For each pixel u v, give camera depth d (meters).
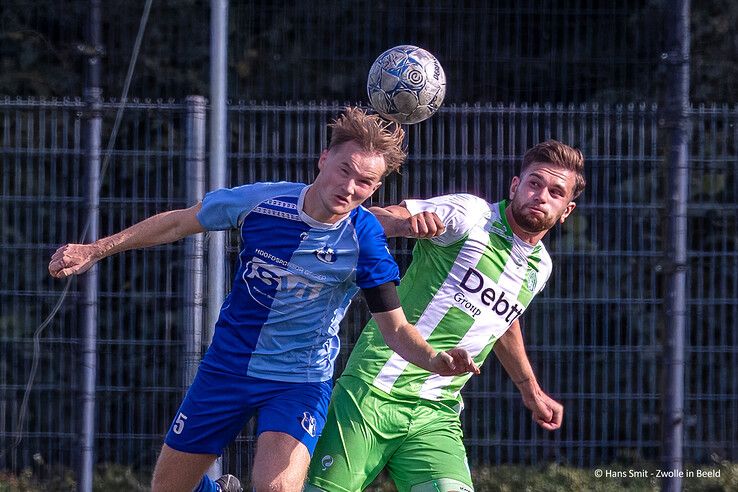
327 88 27.53
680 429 20.27
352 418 14.49
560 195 14.38
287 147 20.92
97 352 23.53
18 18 28.53
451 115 21.03
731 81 27.25
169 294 22.61
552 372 23.19
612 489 21.89
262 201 13.06
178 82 28.41
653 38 26.53
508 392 23.14
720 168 23.73
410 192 21.41
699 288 22.56
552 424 16.20
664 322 20.33
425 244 14.88
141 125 27.47
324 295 13.22
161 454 14.43
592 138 21.34
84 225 20.12
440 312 14.68
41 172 21.95
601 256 22.02
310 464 14.52
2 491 22.62
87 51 20.19
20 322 25.89
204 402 13.83
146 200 21.59
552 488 21.91
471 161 21.17
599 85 26.81
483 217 14.68
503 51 26.94
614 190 24.17
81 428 20.41
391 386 14.58
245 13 27.83
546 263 15.09
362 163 12.35
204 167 20.00
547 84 26.89
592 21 26.70
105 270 26.00
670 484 20.23
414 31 27.09
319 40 27.50
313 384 13.65
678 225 20.16
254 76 27.84
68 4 28.47
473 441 22.69
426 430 14.75
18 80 28.41
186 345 19.81
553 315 23.39
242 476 21.19
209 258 19.08
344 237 12.96
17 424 25.80
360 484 14.55
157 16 28.42
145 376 22.83
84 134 20.50
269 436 13.18
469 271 14.62
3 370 24.41
